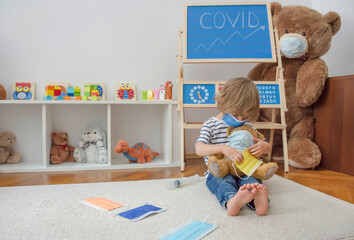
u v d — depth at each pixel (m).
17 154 1.93
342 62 2.21
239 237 0.84
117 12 2.10
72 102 1.80
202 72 2.24
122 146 1.86
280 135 2.09
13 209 1.07
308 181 1.54
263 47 1.91
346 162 1.71
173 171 1.79
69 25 2.04
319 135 1.92
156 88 2.17
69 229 0.89
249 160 1.08
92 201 1.15
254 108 1.16
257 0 2.31
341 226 0.92
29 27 1.98
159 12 2.16
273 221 0.96
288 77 2.05
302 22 1.95
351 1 2.13
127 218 0.97
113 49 2.10
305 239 0.83
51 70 2.02
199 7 1.97
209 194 1.26
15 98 1.93
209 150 1.13
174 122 1.96
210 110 2.28
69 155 2.02
